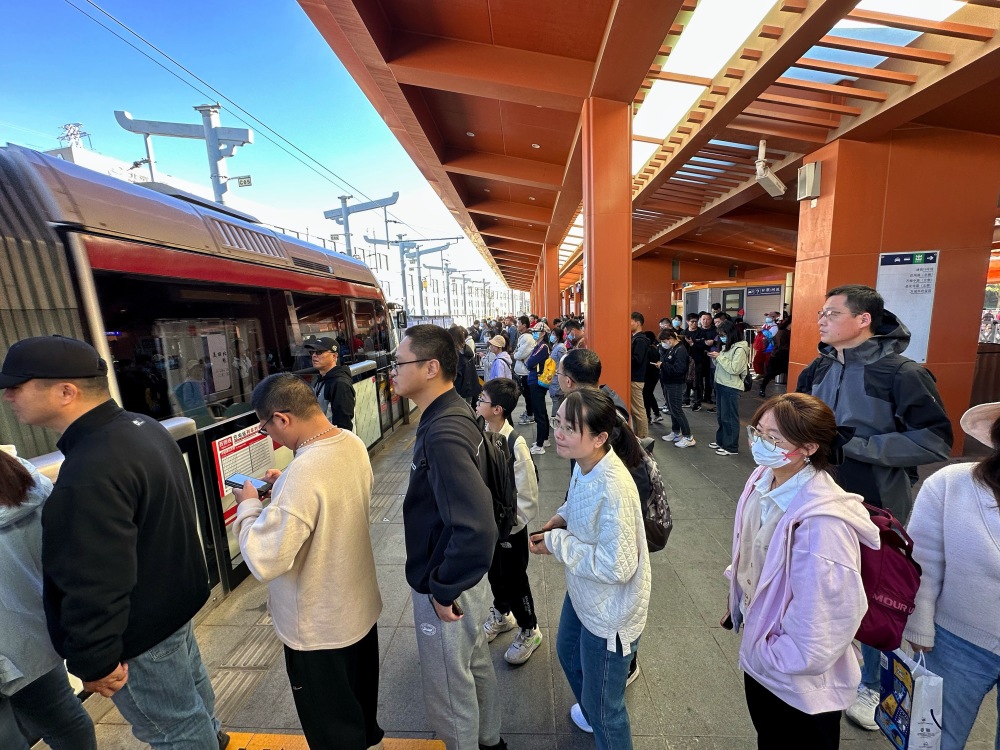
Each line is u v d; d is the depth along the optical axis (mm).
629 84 4359
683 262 18031
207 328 3334
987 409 1361
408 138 7168
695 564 3293
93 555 1271
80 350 1418
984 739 1920
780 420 1282
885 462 1958
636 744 1966
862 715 1978
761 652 1298
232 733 2100
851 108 4539
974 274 4934
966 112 4398
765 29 3572
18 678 1466
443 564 1389
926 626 1454
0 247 2100
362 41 4250
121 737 2143
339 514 1575
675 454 5695
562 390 2920
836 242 4984
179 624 1569
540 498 4625
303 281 4859
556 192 9852
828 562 1185
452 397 1606
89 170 2662
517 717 2129
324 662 1587
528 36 4434
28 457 2143
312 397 1649
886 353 2053
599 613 1562
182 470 1676
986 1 2969
